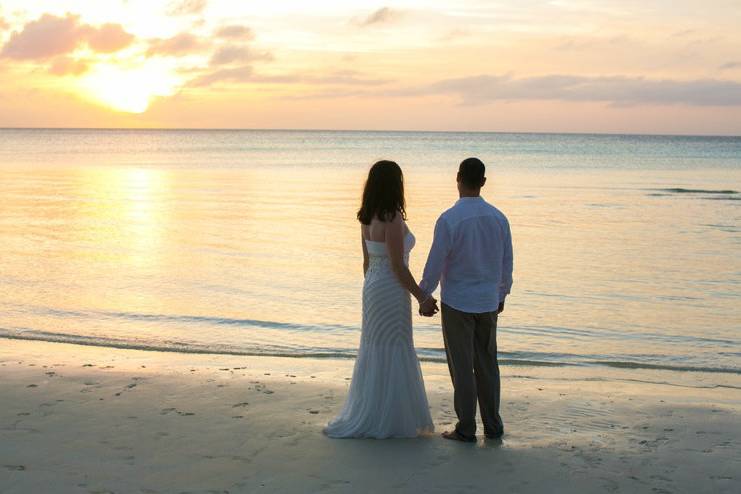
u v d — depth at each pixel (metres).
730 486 4.30
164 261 15.73
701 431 5.40
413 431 5.04
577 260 16.41
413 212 26.16
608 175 49.50
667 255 17.14
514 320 10.83
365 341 5.05
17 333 9.52
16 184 37.84
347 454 4.70
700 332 10.21
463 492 4.14
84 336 9.41
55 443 4.87
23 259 15.80
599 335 10.01
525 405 6.19
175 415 5.53
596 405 6.21
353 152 98.88
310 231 20.80
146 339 9.32
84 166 56.97
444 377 7.56
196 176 46.09
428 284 4.76
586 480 4.34
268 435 5.08
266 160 72.50
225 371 7.15
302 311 11.18
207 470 4.42
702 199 31.56
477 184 4.75
